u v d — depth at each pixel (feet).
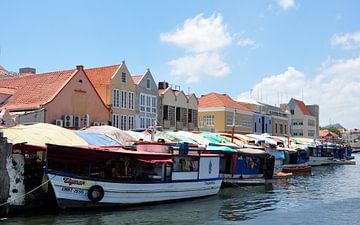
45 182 73.92
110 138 106.93
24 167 76.02
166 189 88.84
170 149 91.66
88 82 145.28
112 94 157.79
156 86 186.39
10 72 203.00
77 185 74.95
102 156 78.48
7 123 97.14
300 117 385.91
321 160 249.34
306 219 80.28
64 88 135.64
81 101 141.90
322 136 513.04
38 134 87.61
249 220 78.23
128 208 82.74
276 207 92.84
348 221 78.89
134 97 170.50
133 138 124.47
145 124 176.96
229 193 111.65
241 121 256.73
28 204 75.20
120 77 163.02
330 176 175.42
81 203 75.87
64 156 74.54
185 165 94.53
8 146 71.82
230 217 80.28
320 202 101.24
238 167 124.77
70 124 136.36
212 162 101.45
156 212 81.30
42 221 69.72
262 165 134.41
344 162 268.82
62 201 73.72
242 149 132.16
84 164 77.97
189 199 95.86
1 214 71.10
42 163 79.77
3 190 70.85
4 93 143.02
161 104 189.16
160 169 89.25
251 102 288.10
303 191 122.01
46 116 128.77
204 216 80.07
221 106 238.27
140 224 71.20
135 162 86.07
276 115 317.01
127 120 165.37
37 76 151.23
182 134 148.46
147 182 84.53
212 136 158.92
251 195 109.91
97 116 148.87
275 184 137.49
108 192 78.33
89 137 100.22
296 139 264.31
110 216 75.51
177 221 74.84
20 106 133.80
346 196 112.47
